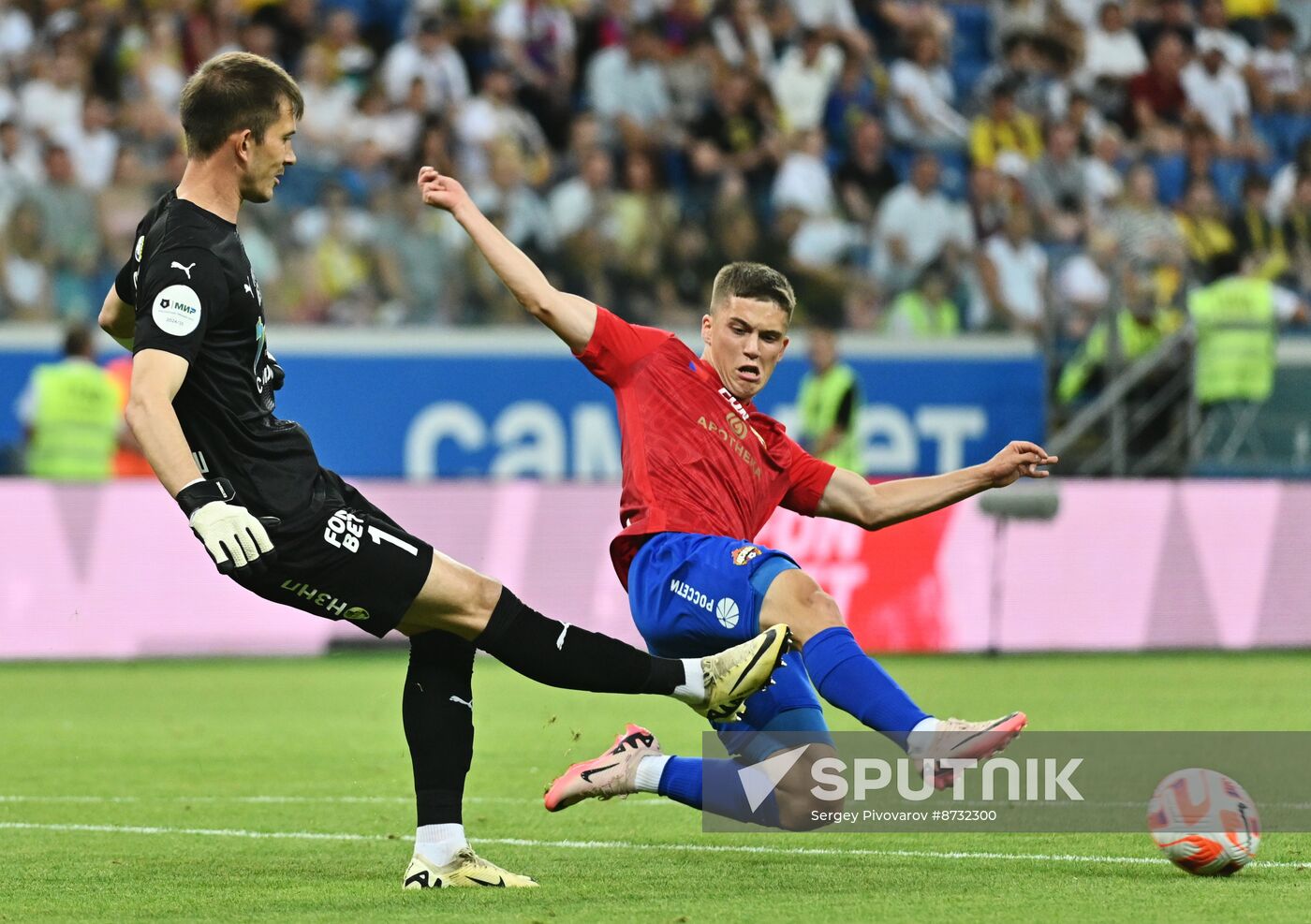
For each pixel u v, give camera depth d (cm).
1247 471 5159
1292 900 1474
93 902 1521
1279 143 6712
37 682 3978
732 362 1778
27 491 4375
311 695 3703
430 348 5050
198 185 1516
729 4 6231
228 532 1396
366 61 5891
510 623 1545
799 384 5278
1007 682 3788
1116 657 4534
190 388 1491
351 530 1521
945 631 4619
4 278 4872
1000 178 5641
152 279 1466
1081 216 5825
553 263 5344
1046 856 1778
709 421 1773
